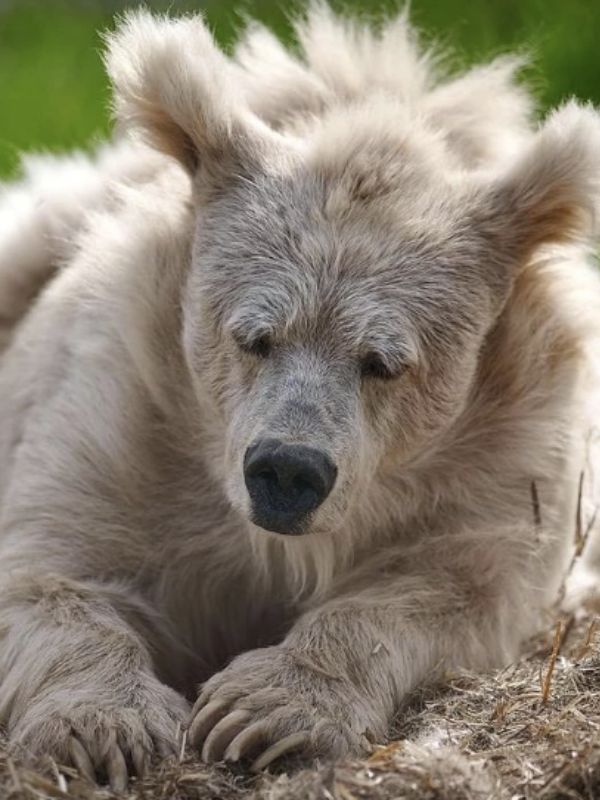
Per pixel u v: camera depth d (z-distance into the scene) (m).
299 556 10.62
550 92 19.28
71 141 20.30
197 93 10.30
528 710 9.42
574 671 9.83
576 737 8.83
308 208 9.95
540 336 10.55
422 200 10.10
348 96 11.48
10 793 8.38
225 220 10.12
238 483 9.51
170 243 10.58
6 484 11.69
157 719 9.21
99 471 10.66
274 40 12.10
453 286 9.96
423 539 10.59
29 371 11.61
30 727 9.21
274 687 9.31
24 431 11.40
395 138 10.34
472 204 10.27
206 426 10.43
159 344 10.51
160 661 10.63
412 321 9.76
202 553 10.84
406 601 10.18
